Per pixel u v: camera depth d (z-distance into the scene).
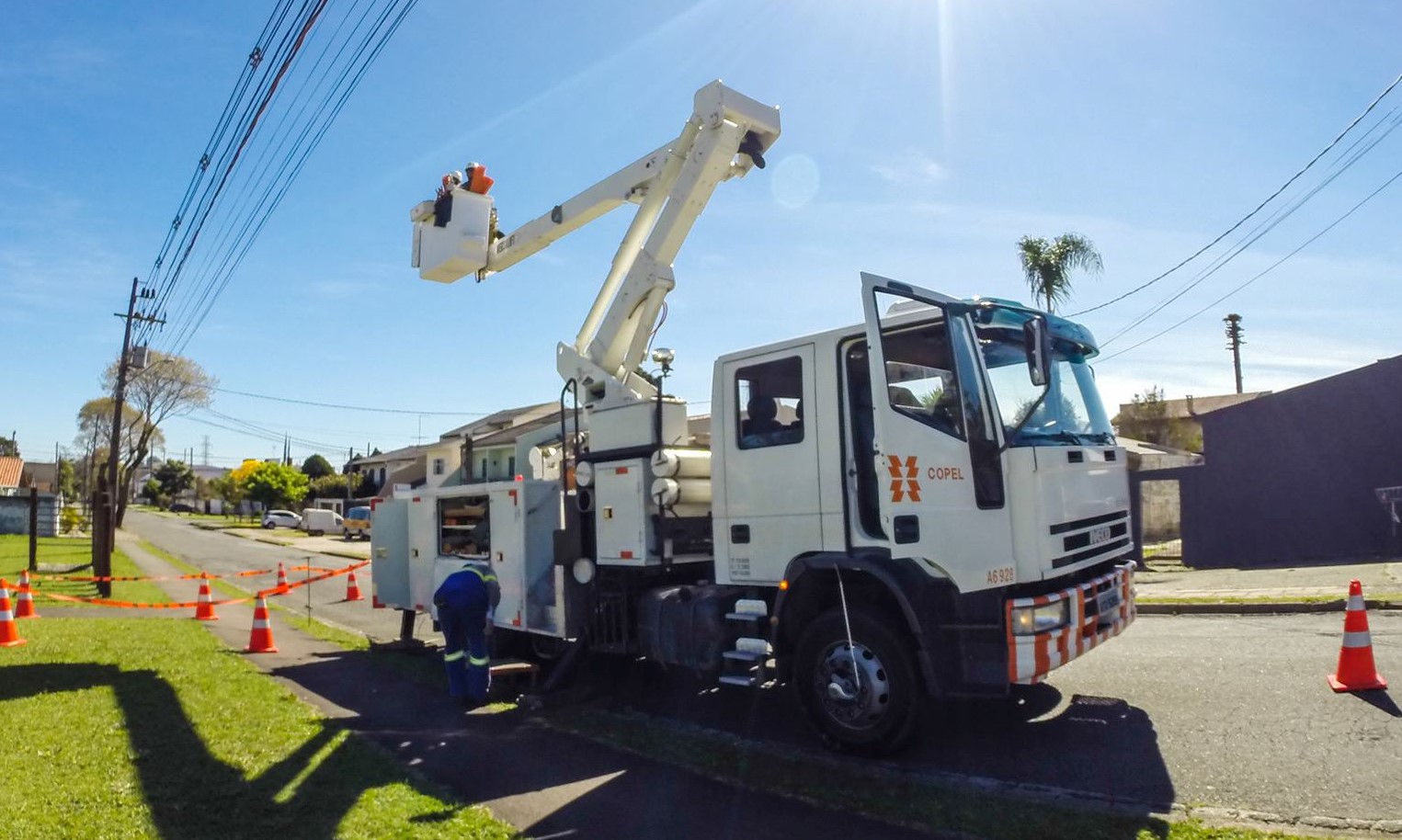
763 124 8.52
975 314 6.16
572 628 8.23
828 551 6.41
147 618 14.65
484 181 10.34
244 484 72.00
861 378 6.45
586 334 9.41
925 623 5.91
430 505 10.28
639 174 9.03
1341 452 18.52
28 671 9.41
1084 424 7.07
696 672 7.18
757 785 5.70
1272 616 11.37
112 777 5.79
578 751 6.65
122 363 32.19
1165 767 5.64
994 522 5.83
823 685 6.42
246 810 5.25
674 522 7.70
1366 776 5.25
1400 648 8.49
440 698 8.47
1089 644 6.24
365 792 5.58
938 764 5.98
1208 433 19.47
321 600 18.33
